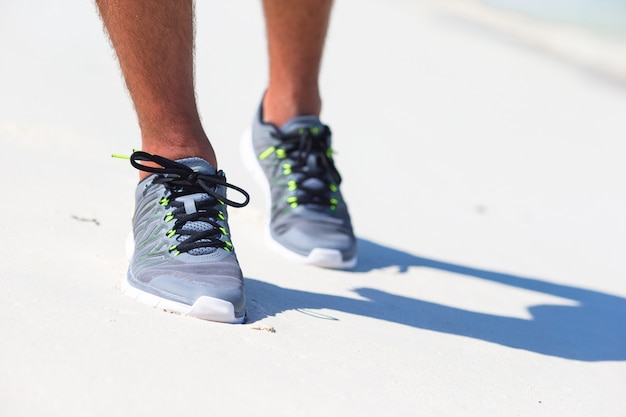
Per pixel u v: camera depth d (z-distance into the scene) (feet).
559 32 38.22
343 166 13.65
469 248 10.51
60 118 12.43
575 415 6.00
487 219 12.09
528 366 6.75
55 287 6.07
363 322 6.91
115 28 6.27
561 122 20.52
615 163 17.17
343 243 8.46
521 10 45.19
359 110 17.90
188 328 5.85
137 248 6.53
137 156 6.45
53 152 10.56
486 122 19.04
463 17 38.45
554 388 6.41
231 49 20.79
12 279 6.02
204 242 6.38
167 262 6.29
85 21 20.85
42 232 7.43
